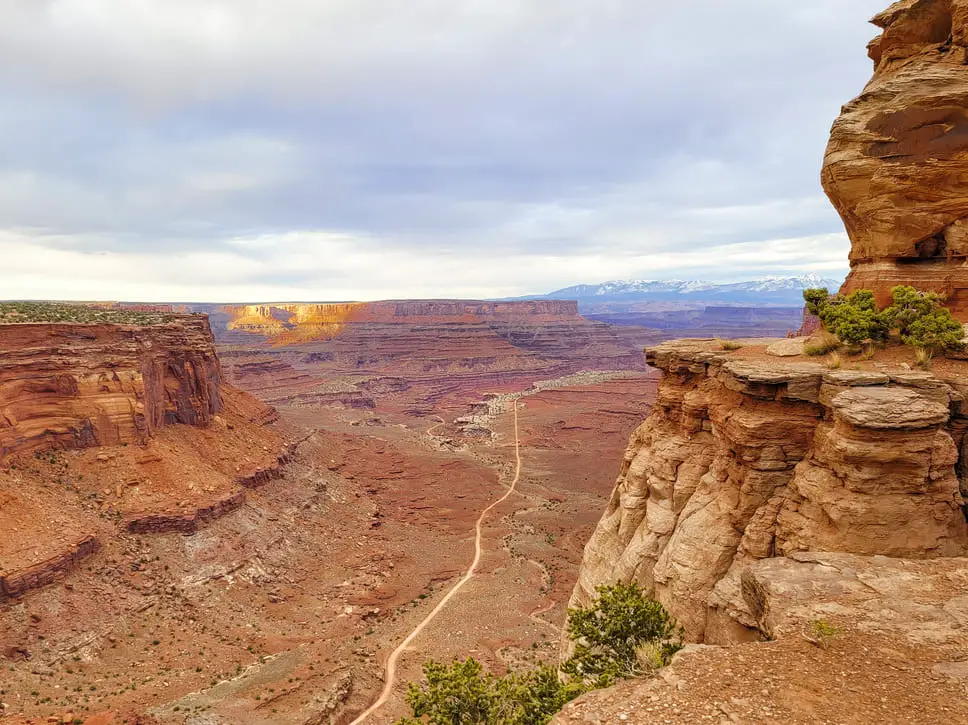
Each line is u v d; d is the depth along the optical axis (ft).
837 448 60.95
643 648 58.08
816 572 55.31
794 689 39.04
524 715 56.65
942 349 73.92
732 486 75.46
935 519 59.77
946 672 39.96
